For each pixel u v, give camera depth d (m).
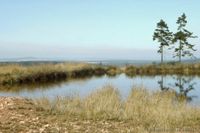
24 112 14.44
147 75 53.62
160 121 14.09
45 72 41.66
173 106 17.31
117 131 12.39
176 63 69.00
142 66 64.50
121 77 48.75
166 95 19.78
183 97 25.20
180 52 73.00
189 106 17.62
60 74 45.38
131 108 15.95
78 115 14.92
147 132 12.36
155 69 62.78
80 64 56.97
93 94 18.09
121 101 18.00
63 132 11.71
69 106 16.00
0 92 28.14
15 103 16.14
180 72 60.94
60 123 13.06
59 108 15.60
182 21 72.69
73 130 12.09
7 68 38.97
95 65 62.03
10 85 33.84
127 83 37.34
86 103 16.30
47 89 30.77
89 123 13.51
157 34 73.44
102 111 15.45
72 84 36.19
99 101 16.56
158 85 36.25
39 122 12.89
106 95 17.66
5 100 16.70
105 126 13.16
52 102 16.66
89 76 50.22
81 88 31.75
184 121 14.73
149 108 16.05
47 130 11.80
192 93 29.27
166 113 15.14
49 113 14.84
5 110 14.45
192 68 63.06
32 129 11.77
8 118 13.07
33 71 40.00
